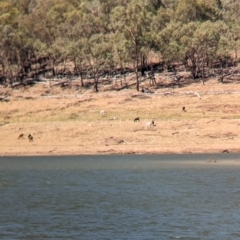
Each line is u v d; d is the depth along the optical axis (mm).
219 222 130500
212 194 166625
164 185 185125
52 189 181625
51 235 121125
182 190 174500
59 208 149375
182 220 132875
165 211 143250
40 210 147250
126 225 128375
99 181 196875
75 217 137750
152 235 119562
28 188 184500
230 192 169875
